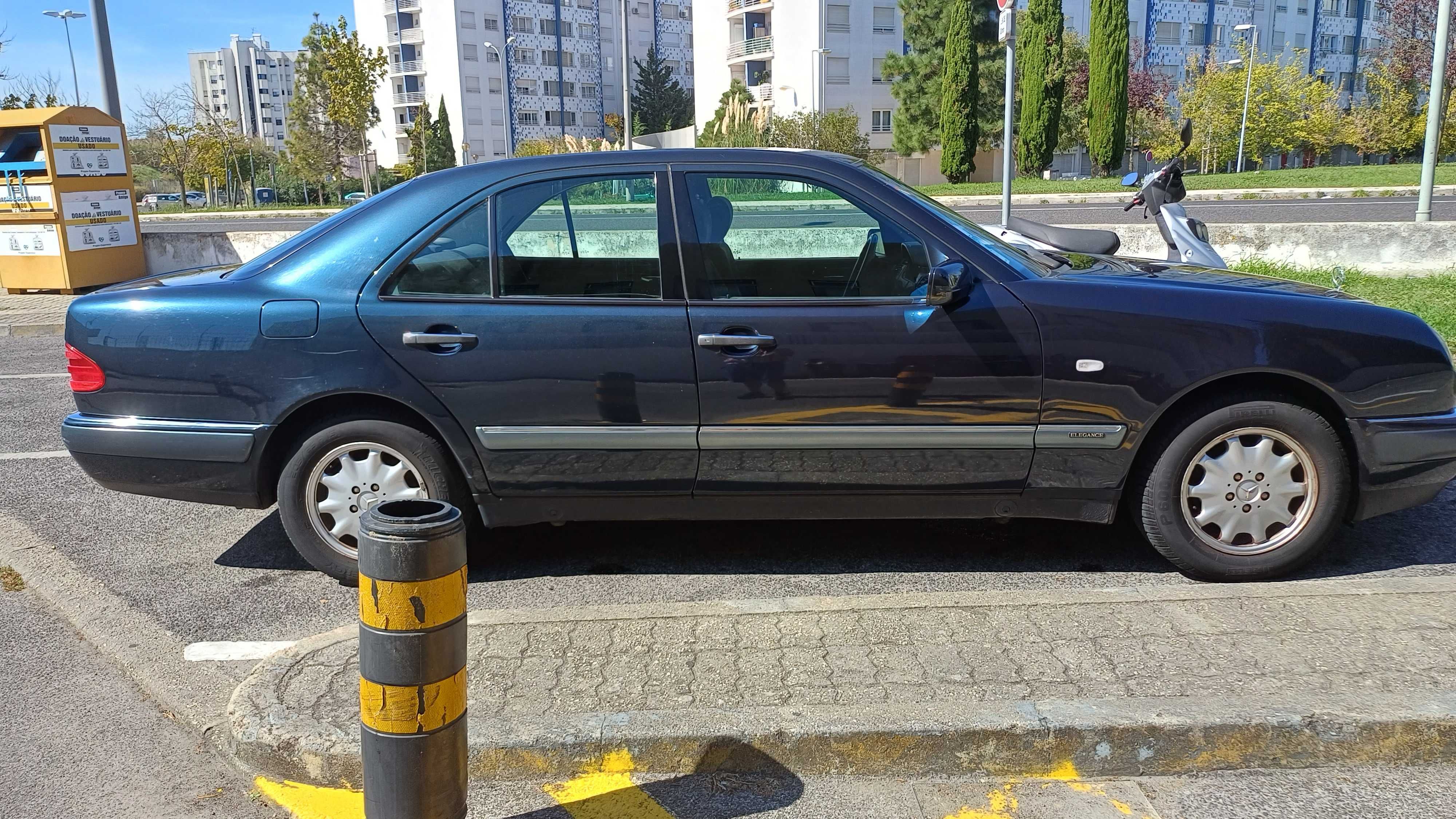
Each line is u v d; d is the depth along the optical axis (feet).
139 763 9.62
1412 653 9.94
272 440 12.64
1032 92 113.09
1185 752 8.89
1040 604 11.17
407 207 12.65
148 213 150.20
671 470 12.41
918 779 8.92
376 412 12.72
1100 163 114.93
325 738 9.05
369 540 7.21
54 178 41.29
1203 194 77.41
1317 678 9.52
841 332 11.96
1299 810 8.43
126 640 12.09
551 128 279.69
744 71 206.69
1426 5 122.11
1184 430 12.11
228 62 495.00
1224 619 10.73
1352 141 152.87
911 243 12.30
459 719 7.57
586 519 12.92
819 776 8.96
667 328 12.06
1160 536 12.41
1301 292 12.63
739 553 14.26
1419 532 14.42
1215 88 151.74
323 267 12.57
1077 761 8.91
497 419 12.30
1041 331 11.88
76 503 17.28
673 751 8.96
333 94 154.61
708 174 12.46
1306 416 12.00
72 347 12.94
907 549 14.25
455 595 7.43
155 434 12.68
